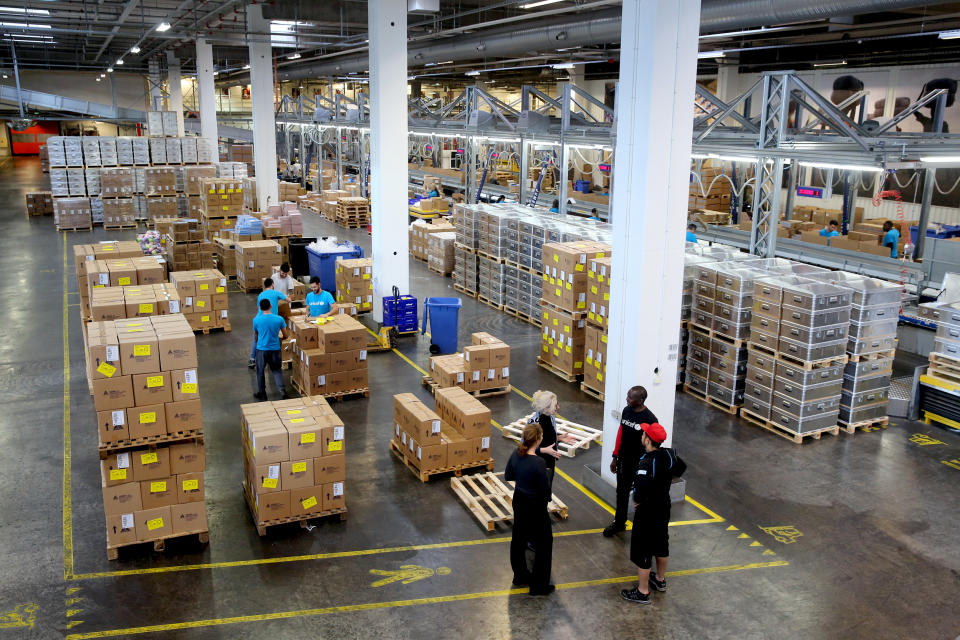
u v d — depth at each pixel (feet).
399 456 29.73
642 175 23.65
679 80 23.25
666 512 20.21
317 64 111.65
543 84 129.08
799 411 30.99
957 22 56.18
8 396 35.01
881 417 33.22
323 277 52.90
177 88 113.80
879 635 19.48
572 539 23.94
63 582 21.04
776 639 19.26
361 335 35.09
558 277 38.45
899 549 23.61
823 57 72.74
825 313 30.30
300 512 23.94
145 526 22.29
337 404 35.09
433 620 19.71
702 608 20.48
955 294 35.63
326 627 19.34
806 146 43.39
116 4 69.05
